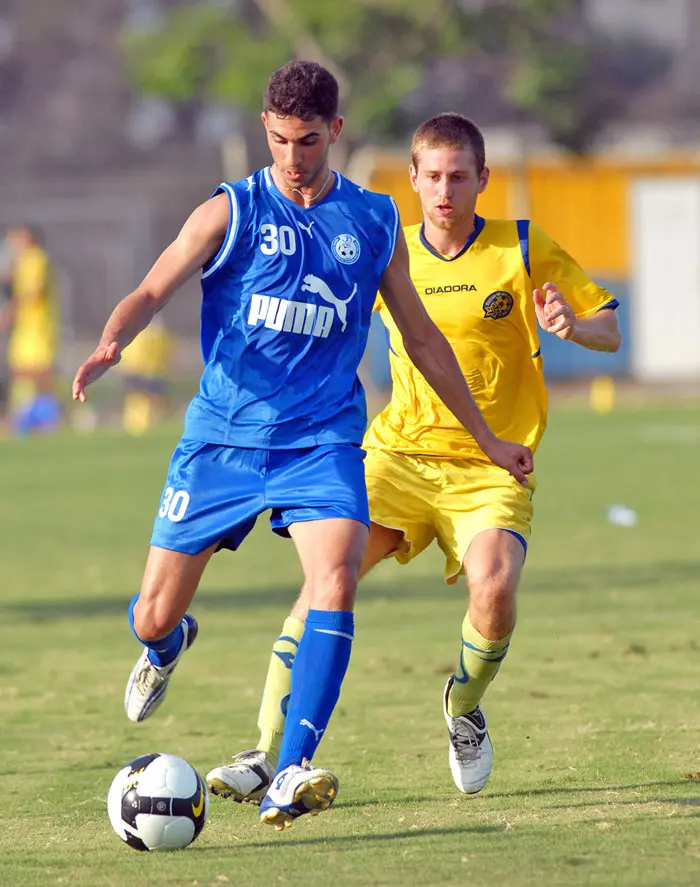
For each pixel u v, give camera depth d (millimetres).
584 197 106500
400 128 115438
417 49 115688
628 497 52375
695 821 16047
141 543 44938
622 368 108938
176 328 158125
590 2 190750
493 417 20078
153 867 14891
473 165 19438
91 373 15812
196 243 16469
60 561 41562
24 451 74375
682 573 37094
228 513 16734
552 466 62250
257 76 113500
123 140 166000
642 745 20312
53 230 158375
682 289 107875
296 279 16531
